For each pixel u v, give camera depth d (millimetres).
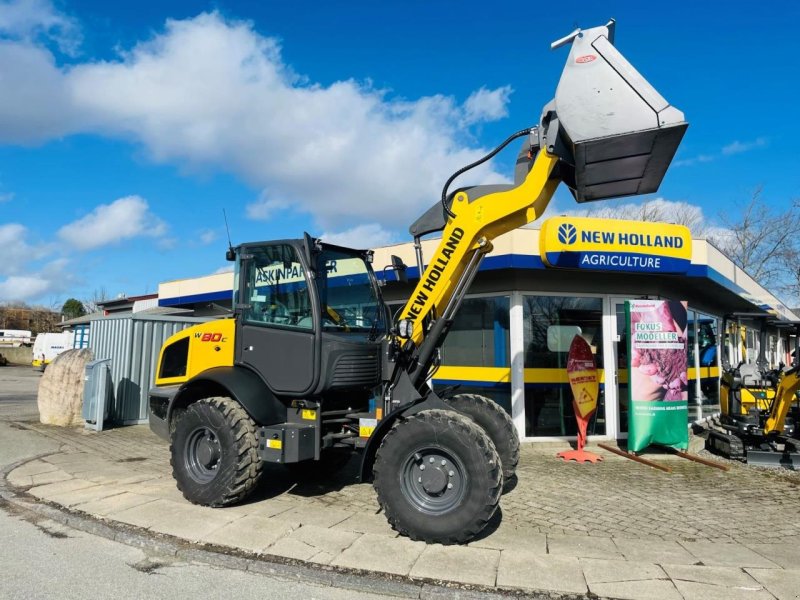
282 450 5234
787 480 6965
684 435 8133
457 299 5391
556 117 4777
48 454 7930
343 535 4641
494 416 6219
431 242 9812
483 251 5383
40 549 4480
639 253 8672
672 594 3674
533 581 3844
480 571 3984
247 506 5492
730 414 8898
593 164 4734
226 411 5352
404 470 4574
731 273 11836
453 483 4477
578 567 4059
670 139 4387
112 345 11328
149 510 5266
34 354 34281
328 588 3857
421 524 4441
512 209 5086
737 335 14891
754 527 5129
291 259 5586
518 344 9016
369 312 6066
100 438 9312
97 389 10148
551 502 5781
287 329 5480
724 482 6789
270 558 4223
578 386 7949
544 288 9180
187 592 3740
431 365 5840
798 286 31469
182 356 6617
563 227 8352
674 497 6074
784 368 8883
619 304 9461
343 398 5844
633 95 4395
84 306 59688
